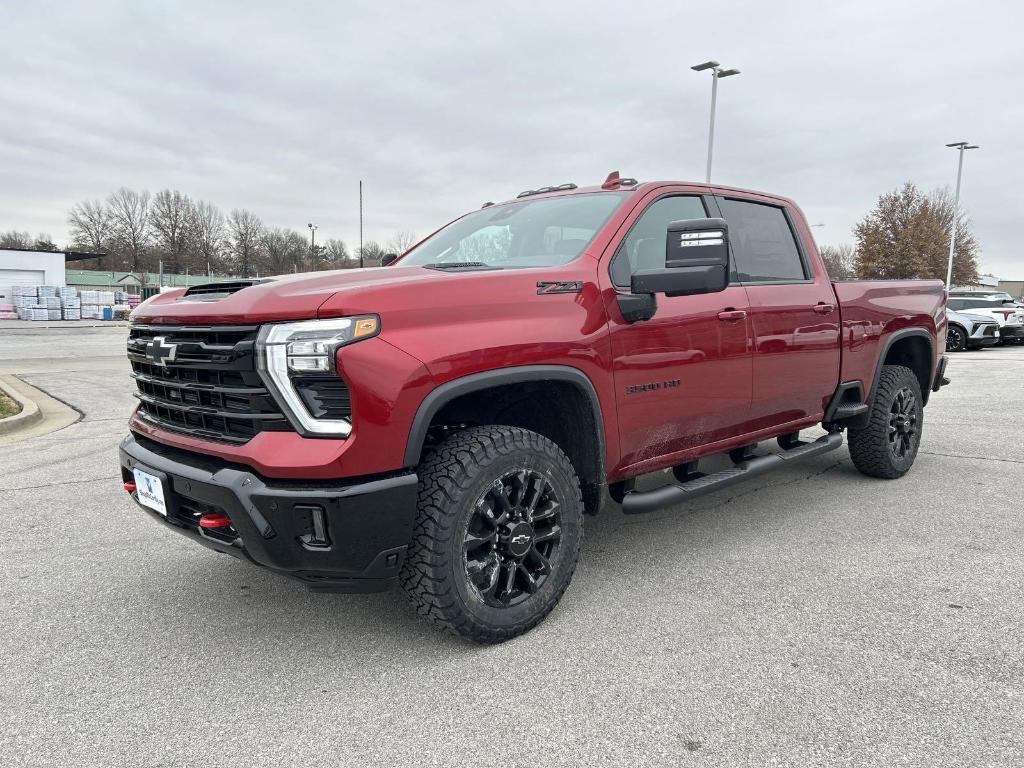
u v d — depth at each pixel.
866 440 4.96
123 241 89.44
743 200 4.07
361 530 2.35
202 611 3.12
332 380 2.34
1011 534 3.94
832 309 4.31
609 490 3.46
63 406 9.00
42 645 2.82
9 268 44.34
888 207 43.91
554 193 3.90
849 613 2.97
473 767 2.03
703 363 3.46
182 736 2.21
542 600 2.84
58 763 2.08
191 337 2.63
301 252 87.69
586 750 2.09
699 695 2.37
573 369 2.87
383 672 2.57
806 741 2.11
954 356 16.89
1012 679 2.44
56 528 4.25
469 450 2.60
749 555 3.68
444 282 2.60
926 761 2.01
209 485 2.42
